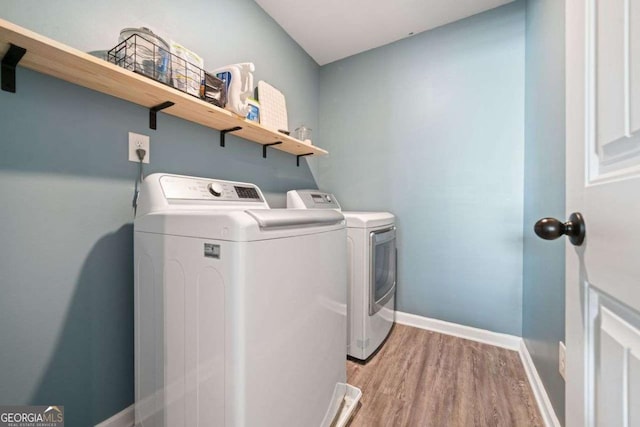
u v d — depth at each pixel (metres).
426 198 2.16
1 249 0.83
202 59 1.36
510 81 1.86
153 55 1.04
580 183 0.53
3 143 0.83
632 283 0.36
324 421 1.09
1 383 0.84
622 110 0.41
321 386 1.07
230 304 0.72
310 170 2.51
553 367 1.19
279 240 0.83
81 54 0.80
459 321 2.04
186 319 0.84
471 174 2.00
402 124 2.25
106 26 1.05
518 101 1.84
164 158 1.28
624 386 0.39
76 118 0.98
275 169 2.07
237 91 1.35
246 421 0.72
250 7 1.79
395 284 2.19
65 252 0.96
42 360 0.92
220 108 1.26
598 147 0.48
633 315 0.38
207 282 0.78
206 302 0.78
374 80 2.38
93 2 1.02
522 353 1.74
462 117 2.02
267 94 1.84
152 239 0.96
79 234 1.00
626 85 0.40
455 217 2.06
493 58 1.91
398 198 2.27
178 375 0.87
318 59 2.55
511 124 1.86
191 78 1.17
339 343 1.23
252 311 0.74
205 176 1.50
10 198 0.84
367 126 2.41
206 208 1.10
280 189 2.12
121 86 1.00
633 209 0.36
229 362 0.73
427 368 1.62
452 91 2.05
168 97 1.10
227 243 0.73
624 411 0.39
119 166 1.11
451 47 2.05
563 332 1.08
